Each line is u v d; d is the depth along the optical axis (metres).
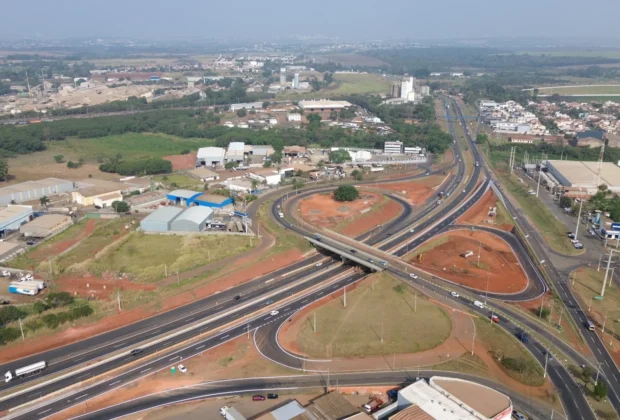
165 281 174.00
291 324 150.38
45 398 118.06
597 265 193.00
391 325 148.50
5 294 164.62
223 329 147.88
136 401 117.81
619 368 130.88
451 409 108.00
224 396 119.31
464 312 156.12
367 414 108.62
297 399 118.06
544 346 139.25
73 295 165.00
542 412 113.50
